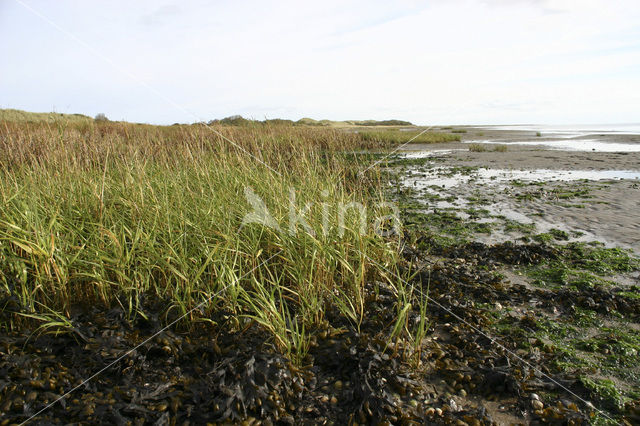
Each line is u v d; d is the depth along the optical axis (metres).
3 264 4.53
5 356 3.47
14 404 3.04
